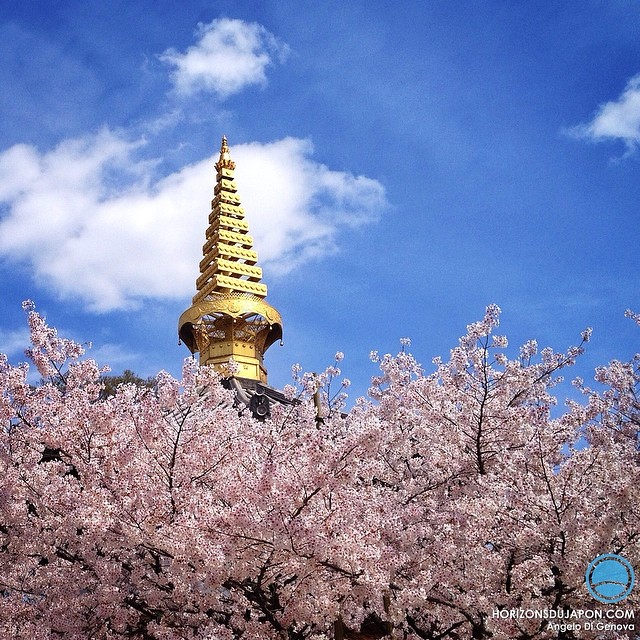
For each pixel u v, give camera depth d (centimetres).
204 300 3856
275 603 1324
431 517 1433
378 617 1473
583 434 1816
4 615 1396
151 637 1391
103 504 1314
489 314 1734
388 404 1750
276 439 1555
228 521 1182
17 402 1620
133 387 1537
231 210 4369
